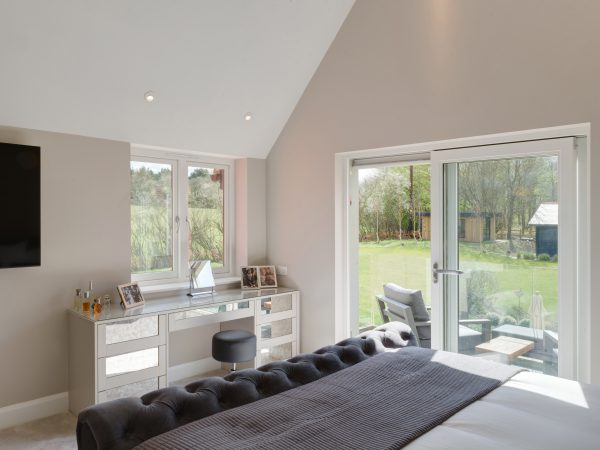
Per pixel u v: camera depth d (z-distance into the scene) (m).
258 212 4.49
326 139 3.98
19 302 3.10
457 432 1.50
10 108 2.93
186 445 1.36
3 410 3.06
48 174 3.19
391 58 3.53
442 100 3.26
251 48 3.43
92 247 3.40
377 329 2.63
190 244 4.20
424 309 3.57
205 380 1.80
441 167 3.38
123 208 3.56
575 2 2.71
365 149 3.71
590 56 2.67
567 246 2.83
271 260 4.49
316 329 4.12
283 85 3.92
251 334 3.68
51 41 2.70
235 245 4.53
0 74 2.72
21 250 2.96
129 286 3.44
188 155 4.15
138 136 3.57
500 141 3.11
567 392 1.85
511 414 1.63
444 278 3.38
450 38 3.22
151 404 1.56
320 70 3.98
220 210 4.43
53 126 3.17
